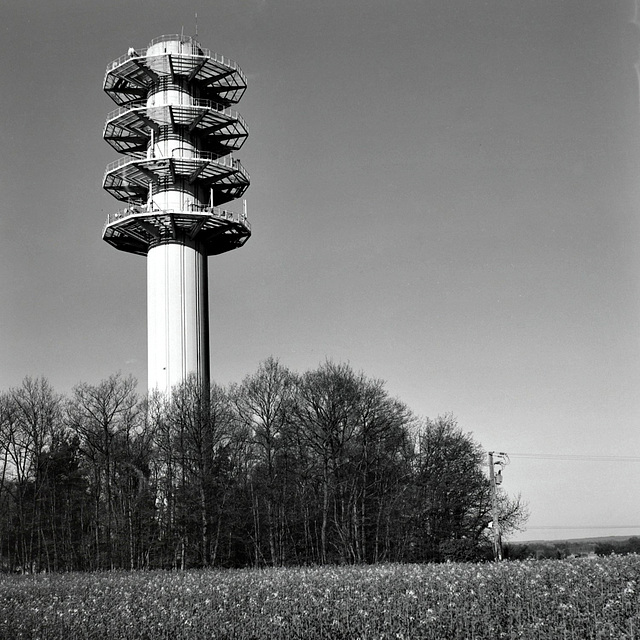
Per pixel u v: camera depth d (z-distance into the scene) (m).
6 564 70.12
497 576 31.00
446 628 25.42
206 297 77.19
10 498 72.06
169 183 75.44
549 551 89.81
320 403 65.44
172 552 64.75
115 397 71.44
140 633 28.06
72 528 72.31
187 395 70.12
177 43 75.88
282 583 33.81
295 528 68.19
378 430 65.38
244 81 77.19
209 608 29.67
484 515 67.81
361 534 63.72
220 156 78.69
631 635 23.11
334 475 64.75
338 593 30.62
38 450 72.00
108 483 68.44
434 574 32.94
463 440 69.75
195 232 74.88
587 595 27.23
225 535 66.00
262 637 26.36
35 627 30.16
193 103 75.69
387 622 25.97
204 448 65.50
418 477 66.88
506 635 24.62
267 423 66.75
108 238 77.44
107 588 37.94
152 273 75.44
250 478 67.62
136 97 77.62
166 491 65.25
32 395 73.31
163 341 73.94
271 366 68.69
